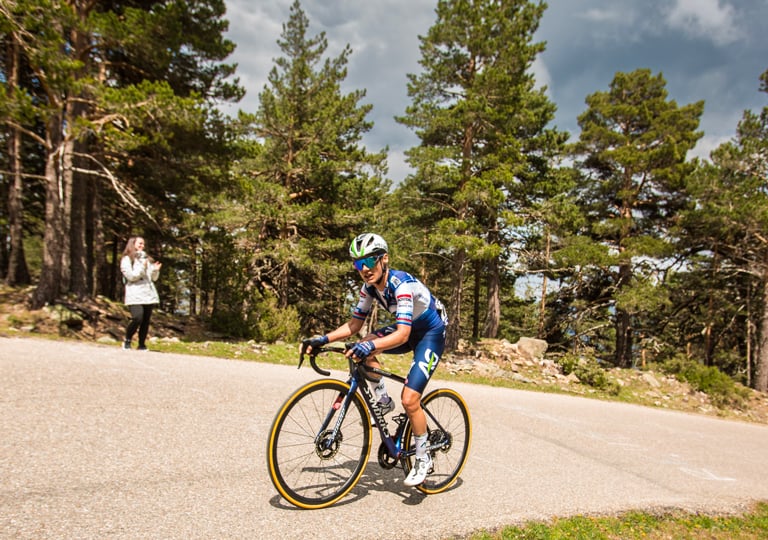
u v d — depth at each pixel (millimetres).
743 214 19000
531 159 23344
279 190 19562
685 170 23531
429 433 3729
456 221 18469
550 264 25734
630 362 28312
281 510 3020
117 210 20312
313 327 27406
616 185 25453
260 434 4465
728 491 5648
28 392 4480
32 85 14578
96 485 2971
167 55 11531
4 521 2428
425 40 20484
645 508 4383
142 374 5844
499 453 5348
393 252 22328
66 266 12641
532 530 3334
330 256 23578
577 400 12156
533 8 19750
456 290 20656
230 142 13008
